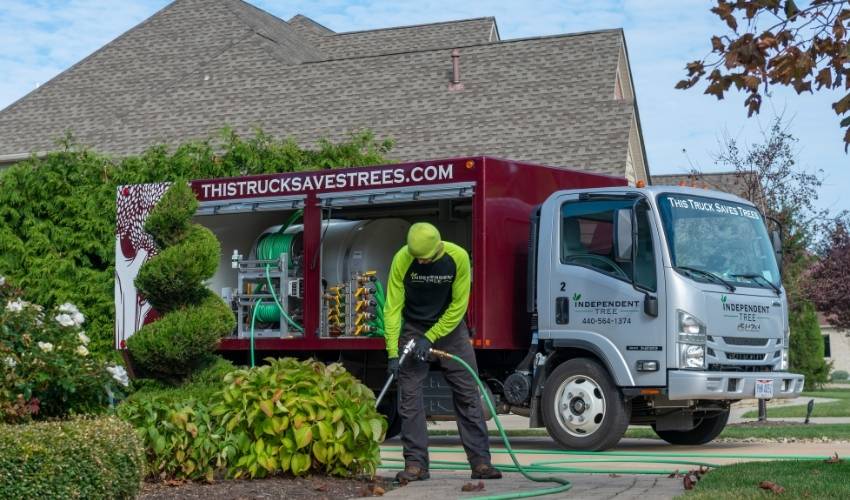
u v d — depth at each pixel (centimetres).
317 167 1859
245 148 1845
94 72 2888
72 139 2069
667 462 1073
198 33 2934
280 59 2736
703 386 1178
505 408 1348
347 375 900
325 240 1414
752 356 1254
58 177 1861
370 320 1391
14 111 2819
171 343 1022
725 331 1220
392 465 1062
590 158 2166
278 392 855
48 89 2872
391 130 2398
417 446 904
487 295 1267
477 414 920
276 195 1435
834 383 4612
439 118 2402
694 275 1212
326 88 2597
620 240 1201
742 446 1317
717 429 1357
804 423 1717
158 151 1870
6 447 627
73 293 1828
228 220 1509
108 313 1822
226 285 1509
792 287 2416
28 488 627
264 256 1466
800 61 766
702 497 745
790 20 780
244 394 861
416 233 872
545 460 1122
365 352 1415
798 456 1130
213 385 1016
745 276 1268
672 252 1206
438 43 2992
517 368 1312
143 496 780
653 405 1223
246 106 2591
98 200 1839
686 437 1380
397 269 894
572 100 2344
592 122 2258
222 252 1514
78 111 2739
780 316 1293
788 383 1272
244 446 861
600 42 2523
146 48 2930
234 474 861
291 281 1434
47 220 1864
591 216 1258
